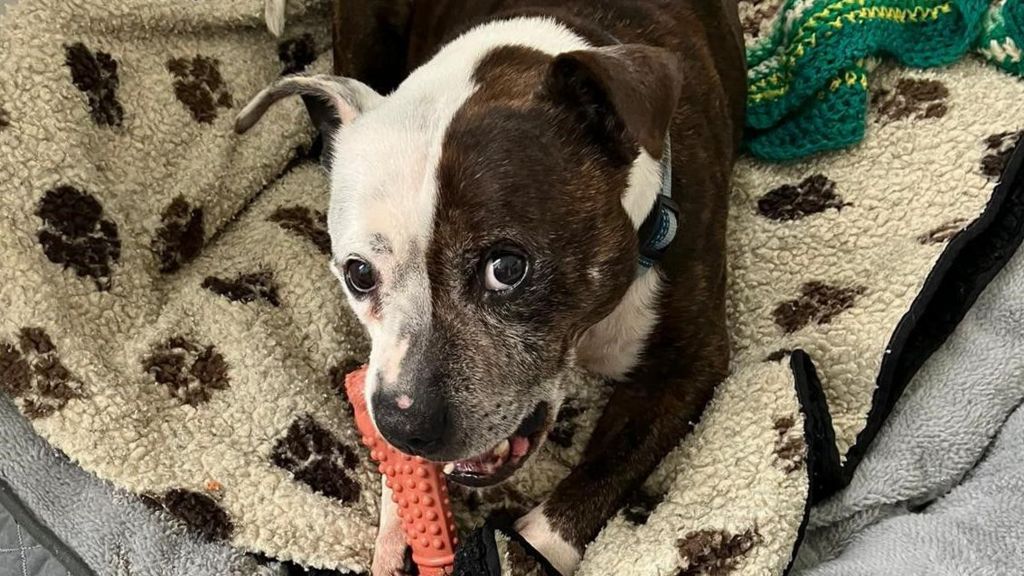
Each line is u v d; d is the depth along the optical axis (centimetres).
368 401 44
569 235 44
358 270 46
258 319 63
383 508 55
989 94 69
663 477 56
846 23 69
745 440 53
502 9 61
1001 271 60
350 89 50
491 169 42
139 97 69
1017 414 56
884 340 58
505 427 44
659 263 53
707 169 56
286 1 78
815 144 69
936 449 55
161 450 57
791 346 60
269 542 54
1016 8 70
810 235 65
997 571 49
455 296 43
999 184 61
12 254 59
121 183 66
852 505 54
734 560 49
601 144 45
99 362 59
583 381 62
